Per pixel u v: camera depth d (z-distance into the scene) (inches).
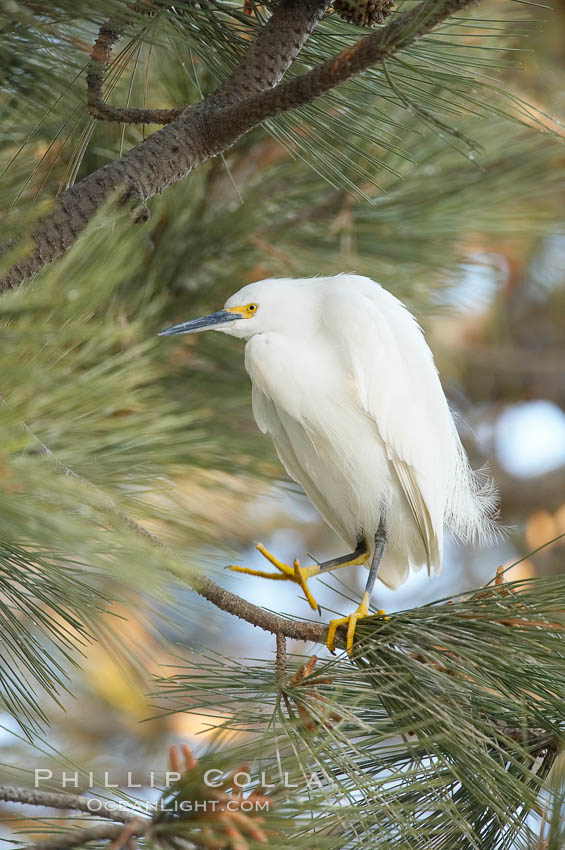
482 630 469.1
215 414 483.2
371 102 476.4
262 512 512.1
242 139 482.6
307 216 484.7
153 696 469.1
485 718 469.4
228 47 472.4
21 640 470.3
